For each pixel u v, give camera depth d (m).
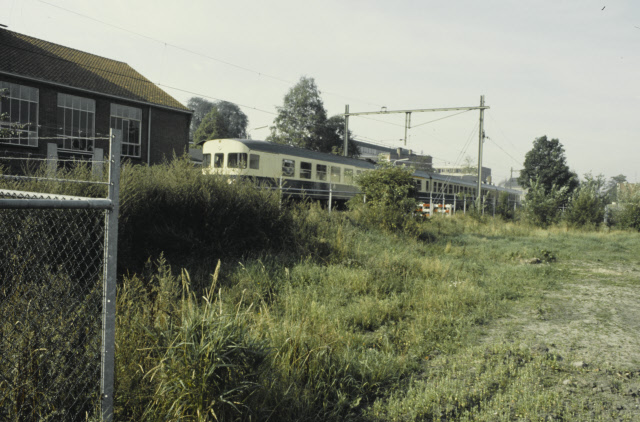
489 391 3.93
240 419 3.01
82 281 4.69
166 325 3.36
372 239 12.44
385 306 6.24
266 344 3.48
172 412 2.88
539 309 6.88
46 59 19.05
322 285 7.30
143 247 7.30
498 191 41.03
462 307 6.69
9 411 2.60
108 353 2.67
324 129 53.81
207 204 8.45
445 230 18.45
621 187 26.39
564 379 4.24
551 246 15.75
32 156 17.00
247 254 8.57
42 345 2.86
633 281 9.70
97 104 19.34
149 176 8.27
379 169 16.09
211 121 67.12
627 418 3.50
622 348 5.25
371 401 3.76
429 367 4.53
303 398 3.46
